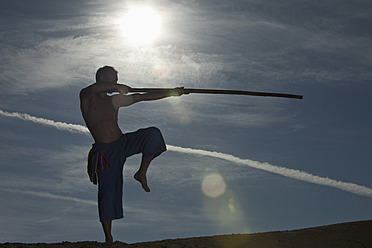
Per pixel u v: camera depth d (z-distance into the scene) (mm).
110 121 8531
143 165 8578
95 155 8461
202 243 8062
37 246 7984
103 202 8422
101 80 8695
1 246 8000
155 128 8609
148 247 7820
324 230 8672
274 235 8453
